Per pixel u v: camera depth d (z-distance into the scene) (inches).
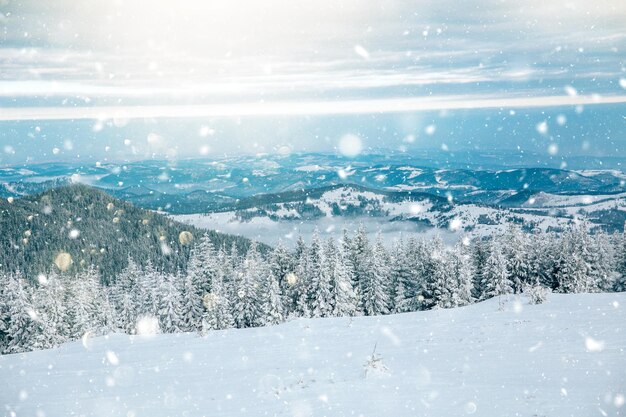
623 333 594.9
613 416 310.3
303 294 1761.8
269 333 940.0
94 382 614.9
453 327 816.3
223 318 1681.8
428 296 1879.9
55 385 612.7
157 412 438.0
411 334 792.9
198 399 481.1
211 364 681.6
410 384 466.3
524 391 392.2
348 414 380.2
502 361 525.3
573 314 784.9
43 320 1749.5
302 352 715.4
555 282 1891.0
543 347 569.0
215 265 1905.8
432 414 356.2
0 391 592.7
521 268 1916.8
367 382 494.3
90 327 1914.4
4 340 1875.0
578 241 1859.0
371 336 809.5
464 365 526.6
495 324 784.9
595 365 456.8
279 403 437.4
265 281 1793.8
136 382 594.2
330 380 519.2
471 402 376.2
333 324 987.3
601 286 1936.5
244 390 506.6
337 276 1726.1
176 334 1055.0
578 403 344.2
